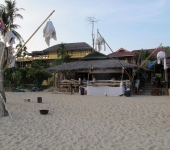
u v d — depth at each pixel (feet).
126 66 67.97
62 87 76.48
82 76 87.66
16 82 99.09
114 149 17.88
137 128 24.72
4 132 23.12
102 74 82.12
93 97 58.95
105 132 23.20
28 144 19.15
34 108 39.37
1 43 33.14
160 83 75.97
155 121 28.27
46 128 24.93
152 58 108.58
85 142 19.79
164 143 19.30
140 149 17.81
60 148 18.12
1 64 32.53
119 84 64.49
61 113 34.45
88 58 84.94
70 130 24.04
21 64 149.69
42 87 99.91
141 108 38.47
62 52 139.95
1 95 31.73
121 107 39.96
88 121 28.60
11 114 33.19
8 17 93.56
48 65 135.33
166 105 41.63
